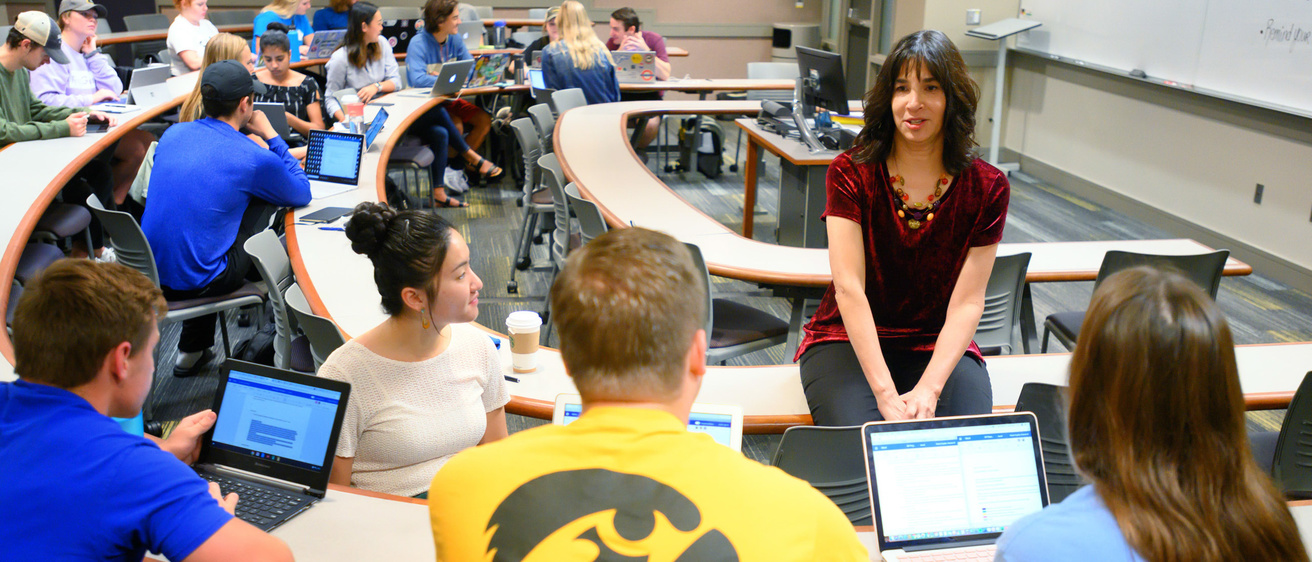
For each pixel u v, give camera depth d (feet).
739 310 10.64
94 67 16.90
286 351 8.95
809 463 5.50
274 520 5.03
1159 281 2.96
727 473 2.75
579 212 11.35
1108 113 20.15
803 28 33.17
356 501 5.30
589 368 2.86
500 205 20.03
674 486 2.70
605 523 2.64
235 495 5.06
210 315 11.55
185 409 10.85
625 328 2.78
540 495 2.71
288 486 5.35
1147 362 2.84
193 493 4.16
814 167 14.96
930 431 4.74
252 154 10.75
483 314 13.97
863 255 6.73
